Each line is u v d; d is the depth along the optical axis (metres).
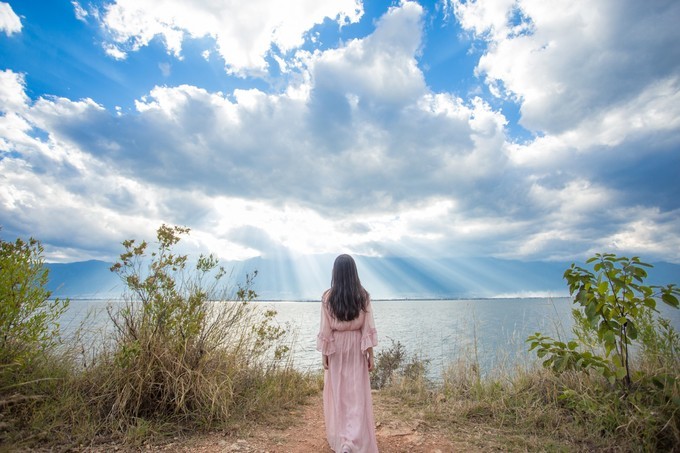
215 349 4.82
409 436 3.97
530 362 5.40
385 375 9.23
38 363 3.98
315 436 4.04
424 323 32.34
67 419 3.55
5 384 3.57
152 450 3.31
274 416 4.58
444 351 8.11
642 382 3.92
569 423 3.97
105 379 4.03
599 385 4.22
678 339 4.16
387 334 18.52
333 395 3.63
